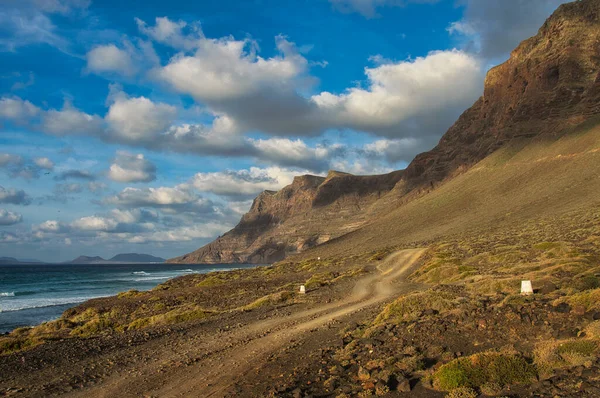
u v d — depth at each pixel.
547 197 82.69
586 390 7.71
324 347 14.45
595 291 13.01
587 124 118.25
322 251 122.88
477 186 125.44
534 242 41.66
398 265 54.03
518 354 10.05
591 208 56.66
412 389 9.33
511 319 12.78
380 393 9.34
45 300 66.25
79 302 62.66
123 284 105.56
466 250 49.78
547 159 112.12
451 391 8.75
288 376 11.43
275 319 23.06
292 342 16.11
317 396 9.61
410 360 10.89
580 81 145.38
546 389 8.17
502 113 177.12
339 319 20.47
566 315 12.31
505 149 142.00
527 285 17.00
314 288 39.50
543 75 155.25
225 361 14.26
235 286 53.38
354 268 59.81
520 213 78.44
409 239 95.69
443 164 199.12
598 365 8.62
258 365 13.13
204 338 19.14
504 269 30.39
